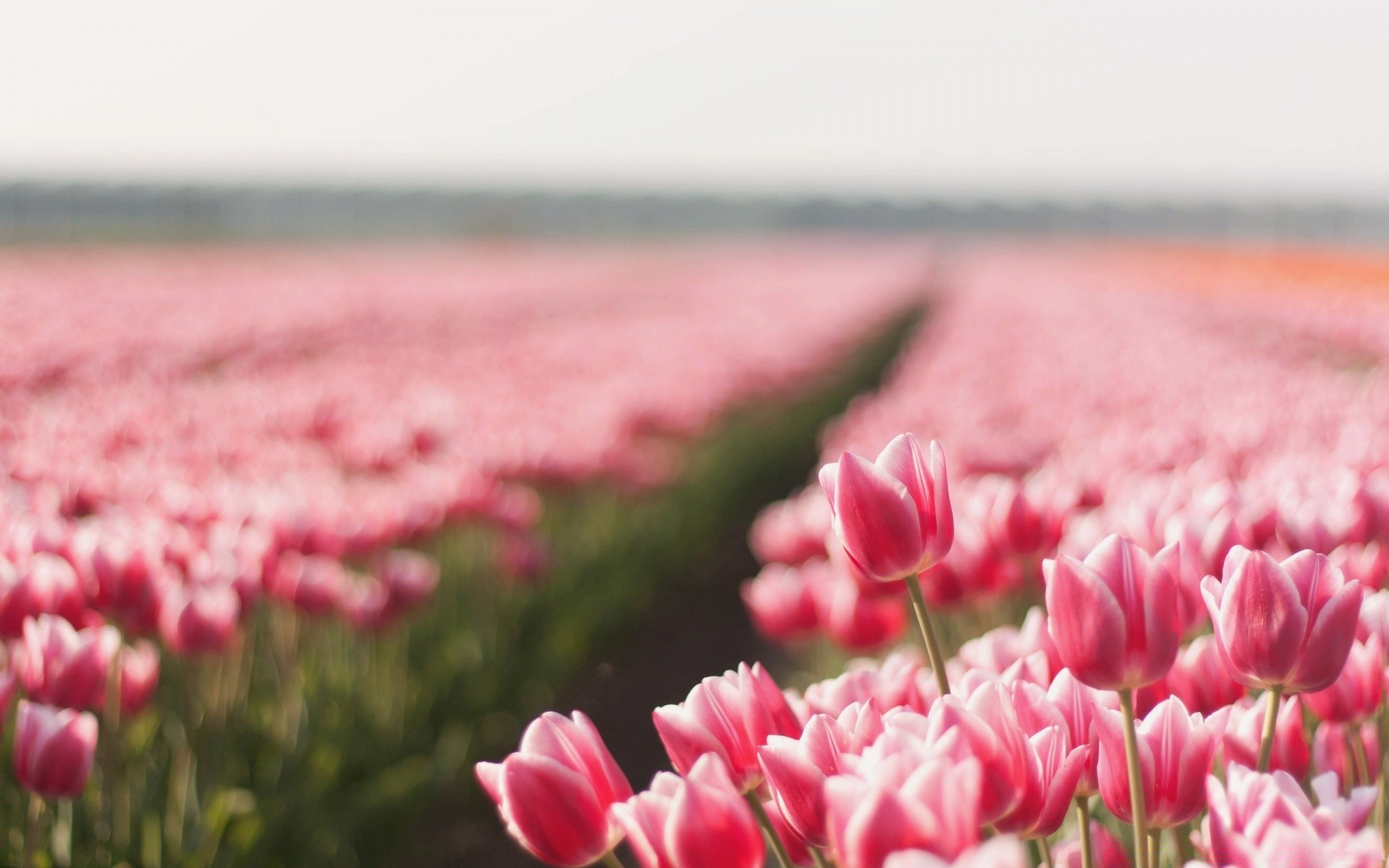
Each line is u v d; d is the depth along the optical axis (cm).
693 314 2091
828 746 123
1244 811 106
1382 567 242
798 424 1211
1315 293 2491
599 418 676
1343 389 762
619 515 686
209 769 316
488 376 948
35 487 404
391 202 8138
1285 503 253
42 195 6406
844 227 9581
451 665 445
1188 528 212
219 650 274
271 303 1925
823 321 1823
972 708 121
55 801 270
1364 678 156
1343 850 98
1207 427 554
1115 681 123
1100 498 372
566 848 124
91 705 229
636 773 521
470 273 3606
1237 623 128
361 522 394
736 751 136
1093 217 9206
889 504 143
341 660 407
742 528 949
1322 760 163
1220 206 8306
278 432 615
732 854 113
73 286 2028
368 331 1664
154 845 281
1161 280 3434
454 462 524
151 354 1089
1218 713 129
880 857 97
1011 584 281
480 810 456
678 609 738
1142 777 127
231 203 7356
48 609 256
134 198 6838
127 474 434
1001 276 4303
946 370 1059
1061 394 816
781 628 346
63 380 881
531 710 505
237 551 334
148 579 266
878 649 347
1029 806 121
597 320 2064
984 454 474
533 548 467
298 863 326
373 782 379
